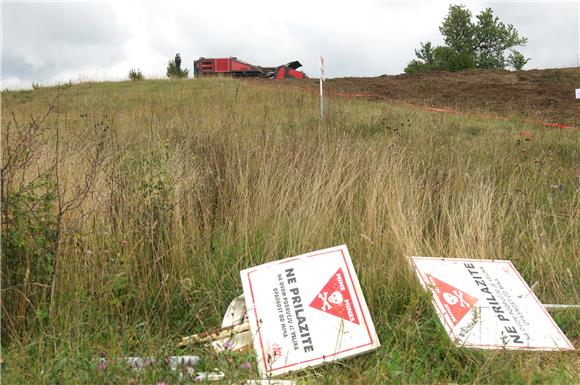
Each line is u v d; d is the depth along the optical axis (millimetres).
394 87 21062
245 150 6793
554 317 4227
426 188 5785
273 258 4723
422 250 4820
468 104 16797
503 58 50438
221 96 18906
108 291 3979
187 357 3494
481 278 4285
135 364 3320
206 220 5047
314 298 3840
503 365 3488
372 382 3262
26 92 25484
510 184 6434
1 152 4809
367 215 5160
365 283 4234
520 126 12664
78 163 5938
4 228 3842
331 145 7281
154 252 4395
